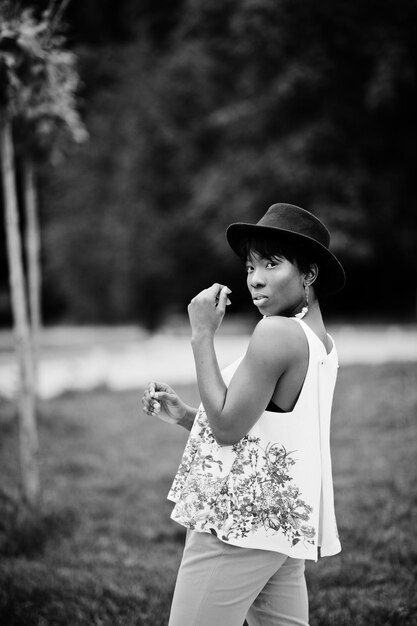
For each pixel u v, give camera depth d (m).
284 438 1.87
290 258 1.92
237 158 17.80
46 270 24.33
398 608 3.03
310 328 1.98
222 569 1.87
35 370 7.39
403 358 10.02
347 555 3.73
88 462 6.27
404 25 15.86
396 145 17.61
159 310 21.41
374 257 18.89
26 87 4.36
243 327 20.52
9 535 4.11
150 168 20.70
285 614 2.07
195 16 18.86
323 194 16.97
